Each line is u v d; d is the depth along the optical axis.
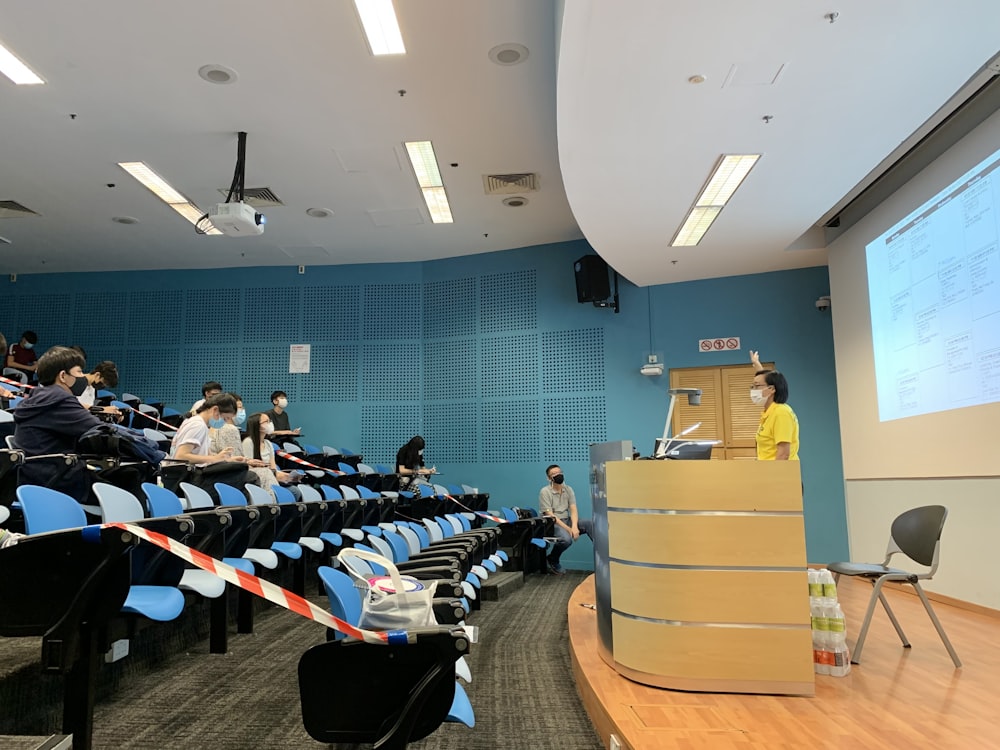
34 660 2.16
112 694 2.66
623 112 4.24
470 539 4.67
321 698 1.73
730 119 4.32
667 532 2.96
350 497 5.73
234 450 5.00
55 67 4.73
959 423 4.76
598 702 2.73
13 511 3.00
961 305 4.71
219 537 2.82
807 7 3.32
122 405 7.09
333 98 5.14
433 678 1.68
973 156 4.58
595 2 3.29
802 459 7.16
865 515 6.21
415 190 6.80
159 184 6.66
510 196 6.97
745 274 7.61
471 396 8.48
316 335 8.97
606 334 8.02
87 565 1.87
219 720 2.42
